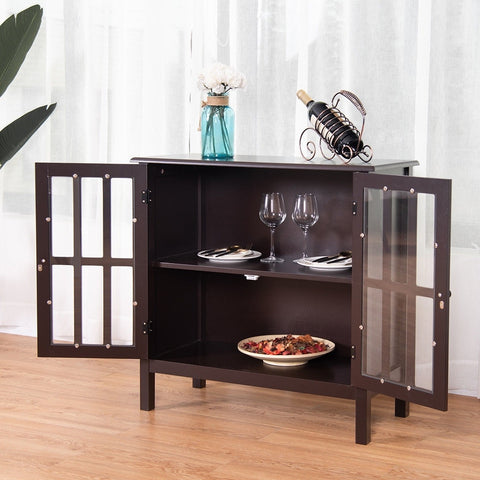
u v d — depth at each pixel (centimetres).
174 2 376
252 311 340
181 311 335
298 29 350
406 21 331
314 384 290
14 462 264
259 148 361
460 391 339
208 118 317
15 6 416
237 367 305
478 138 325
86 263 312
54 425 296
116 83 393
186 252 336
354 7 338
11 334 429
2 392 333
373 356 278
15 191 424
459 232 331
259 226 335
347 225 318
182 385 346
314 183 322
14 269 430
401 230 268
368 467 262
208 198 343
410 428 298
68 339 403
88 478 253
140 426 297
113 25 390
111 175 306
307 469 261
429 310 264
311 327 330
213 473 257
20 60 389
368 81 338
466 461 268
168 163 306
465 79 324
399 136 336
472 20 321
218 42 365
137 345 313
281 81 355
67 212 389
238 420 304
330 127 301
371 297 277
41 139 416
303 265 305
